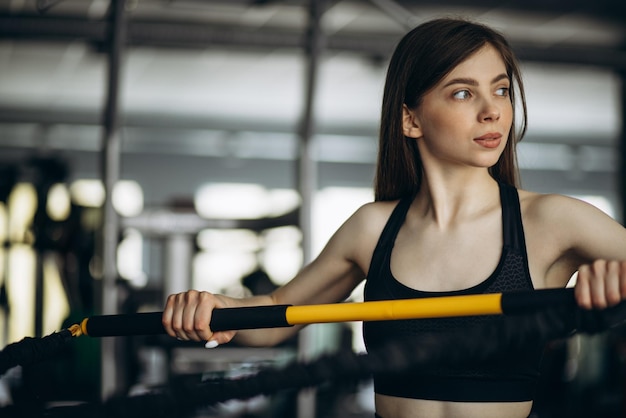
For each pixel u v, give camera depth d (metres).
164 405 1.52
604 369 6.59
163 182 13.47
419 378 1.71
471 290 1.72
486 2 7.59
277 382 1.50
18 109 11.84
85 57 9.54
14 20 5.25
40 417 1.57
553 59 6.21
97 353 5.28
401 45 1.86
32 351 1.66
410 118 1.85
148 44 5.56
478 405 1.67
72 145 12.72
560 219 1.69
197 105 11.95
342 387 1.49
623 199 7.54
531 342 1.41
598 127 12.99
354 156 13.96
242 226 6.19
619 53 6.28
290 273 12.59
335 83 10.76
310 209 5.42
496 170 1.90
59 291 8.05
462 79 1.75
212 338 1.80
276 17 8.07
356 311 1.60
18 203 7.95
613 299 1.37
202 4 7.69
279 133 12.86
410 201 1.90
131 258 12.93
